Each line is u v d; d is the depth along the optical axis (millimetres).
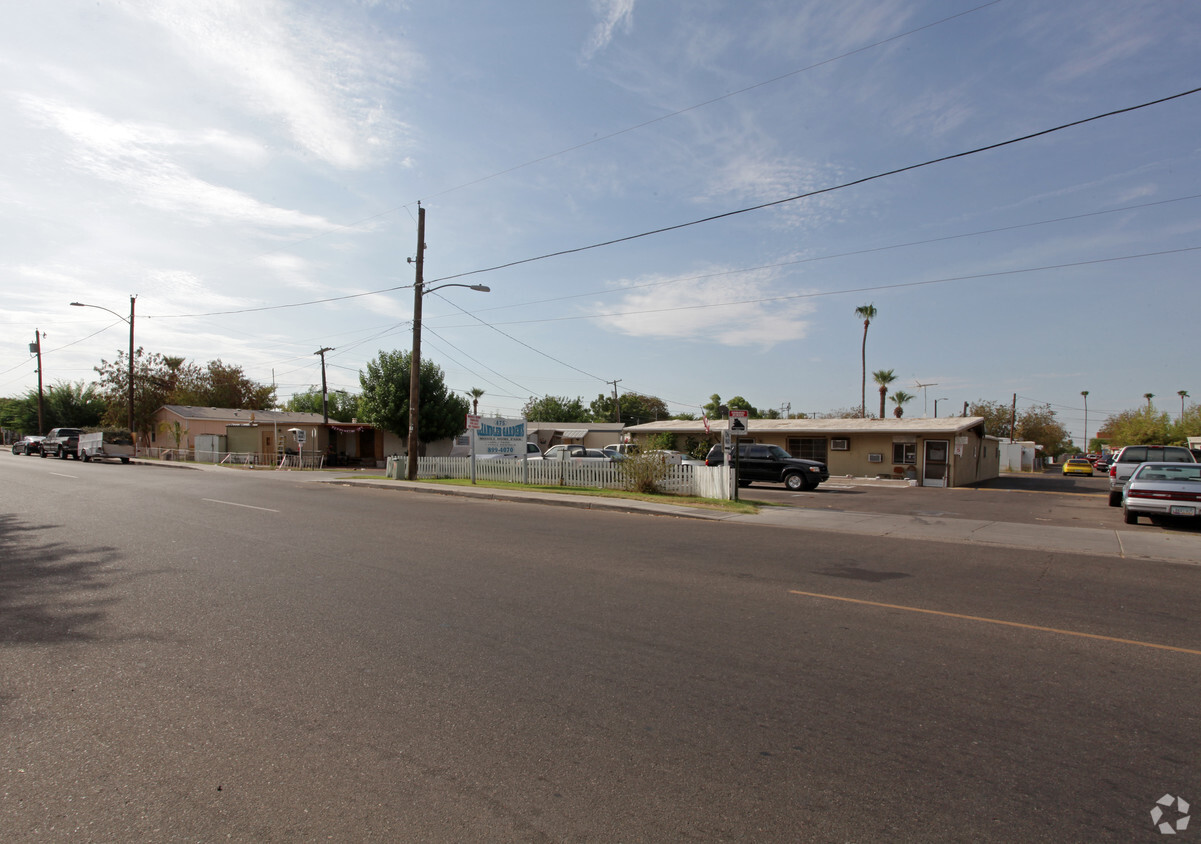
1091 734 4309
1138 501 15117
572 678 5137
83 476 25484
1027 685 5121
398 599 7371
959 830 3264
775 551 11016
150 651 5668
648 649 5805
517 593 7703
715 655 5676
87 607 6992
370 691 4855
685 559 10062
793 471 26531
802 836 3197
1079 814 3414
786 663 5512
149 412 52000
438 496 21094
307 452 44750
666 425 39594
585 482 22734
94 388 64938
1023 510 19578
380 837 3152
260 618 6617
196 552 10000
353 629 6285
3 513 14336
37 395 65438
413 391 26828
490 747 4039
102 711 4496
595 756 3941
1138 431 59375
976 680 5207
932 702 4777
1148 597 8117
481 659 5527
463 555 10000
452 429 46094
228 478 26781
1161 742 4211
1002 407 74250
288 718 4410
